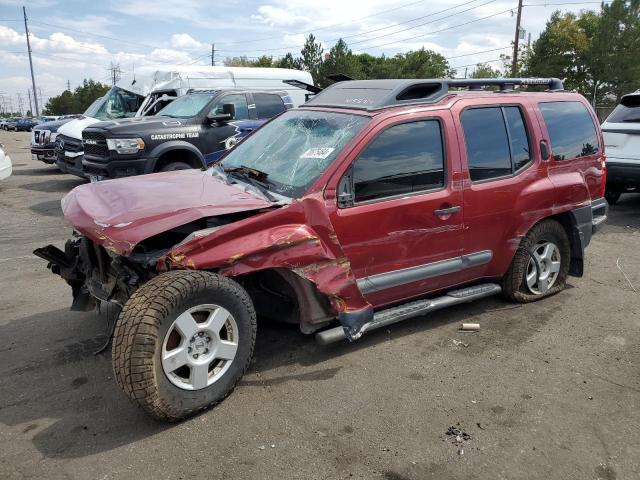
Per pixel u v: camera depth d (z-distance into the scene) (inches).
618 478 111.3
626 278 233.8
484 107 179.8
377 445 120.5
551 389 144.3
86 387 143.2
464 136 171.6
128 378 116.2
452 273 173.9
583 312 195.9
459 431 125.8
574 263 215.0
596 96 1551.4
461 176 169.0
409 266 162.7
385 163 154.6
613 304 203.9
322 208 140.7
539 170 191.2
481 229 177.2
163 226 125.0
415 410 133.9
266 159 167.3
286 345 167.0
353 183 148.9
